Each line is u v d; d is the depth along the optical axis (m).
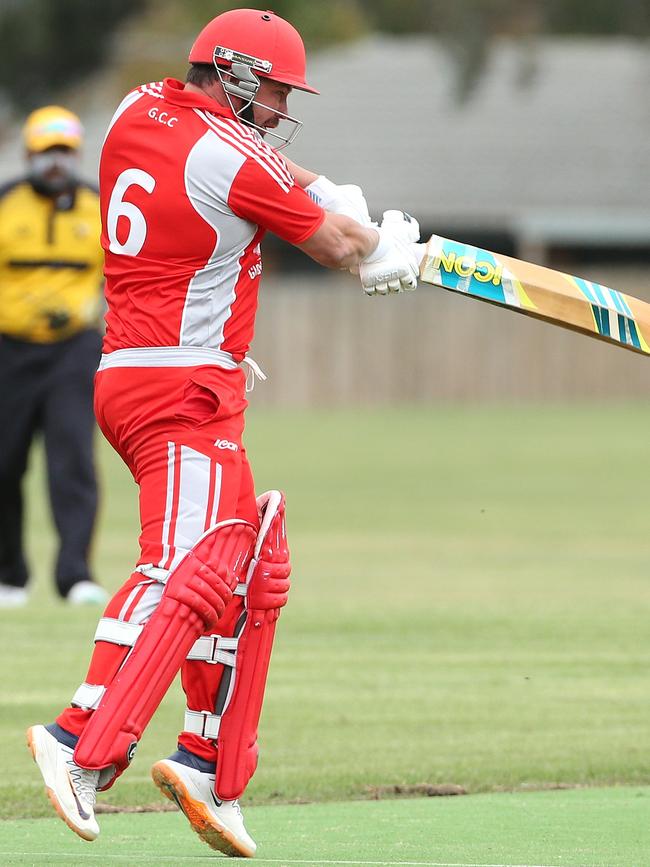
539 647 30.77
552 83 145.25
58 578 35.72
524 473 70.00
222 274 16.81
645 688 27.03
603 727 24.14
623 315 17.72
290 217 16.77
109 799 20.05
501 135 141.00
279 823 18.52
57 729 16.14
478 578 40.25
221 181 16.53
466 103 131.00
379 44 155.12
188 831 18.30
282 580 17.05
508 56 148.75
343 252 17.11
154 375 16.66
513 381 117.25
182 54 165.88
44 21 163.50
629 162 137.62
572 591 37.94
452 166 138.75
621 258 134.75
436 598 36.88
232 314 16.92
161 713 25.73
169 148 16.66
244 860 16.48
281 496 17.17
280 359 117.56
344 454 79.31
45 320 34.69
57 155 34.38
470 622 33.56
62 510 35.47
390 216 17.73
